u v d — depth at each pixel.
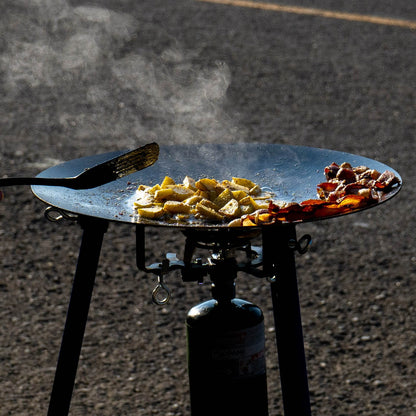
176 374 4.99
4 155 8.73
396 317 5.62
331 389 4.82
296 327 3.21
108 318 5.62
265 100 10.73
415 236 6.93
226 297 3.42
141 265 3.22
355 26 14.43
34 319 5.62
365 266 6.38
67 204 3.28
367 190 3.16
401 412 4.60
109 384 4.89
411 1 16.31
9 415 4.56
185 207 3.26
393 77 11.80
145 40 13.15
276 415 4.59
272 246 3.07
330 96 10.97
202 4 15.83
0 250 6.63
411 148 9.12
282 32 14.04
